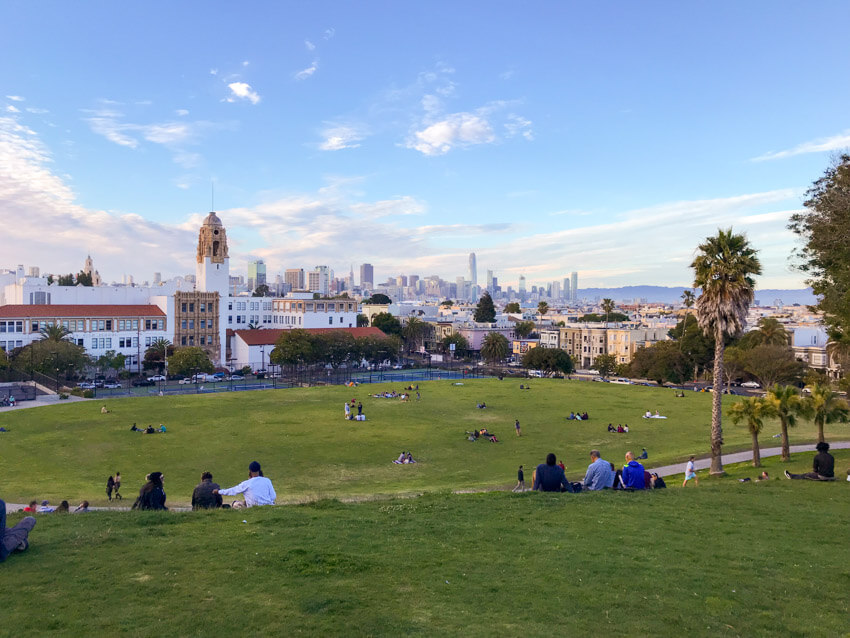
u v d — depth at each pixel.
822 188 40.72
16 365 115.44
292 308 194.75
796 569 15.05
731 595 13.18
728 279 46.62
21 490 43.66
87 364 128.38
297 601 12.01
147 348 148.75
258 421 77.25
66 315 138.25
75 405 87.31
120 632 10.54
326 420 78.69
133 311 149.25
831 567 15.28
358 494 41.34
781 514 21.20
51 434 66.62
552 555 15.42
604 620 11.70
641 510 20.97
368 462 56.59
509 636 10.85
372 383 124.00
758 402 48.56
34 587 12.37
